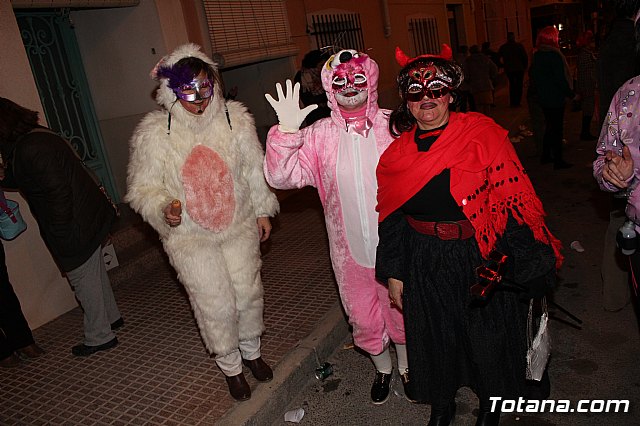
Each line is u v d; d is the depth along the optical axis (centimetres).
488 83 1236
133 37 645
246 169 312
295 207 726
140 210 294
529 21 2372
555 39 714
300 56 943
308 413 326
